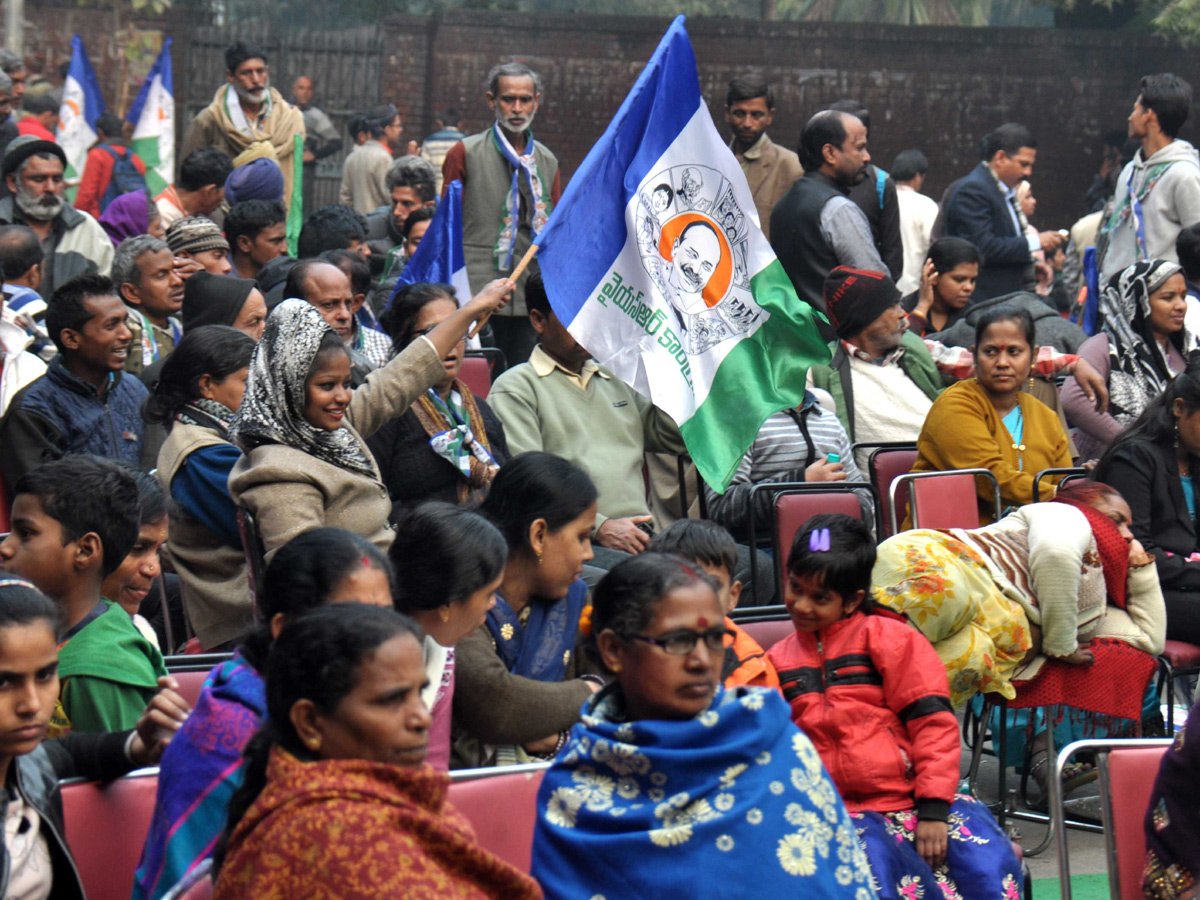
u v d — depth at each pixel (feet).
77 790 10.53
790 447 20.85
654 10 74.23
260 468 14.20
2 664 9.47
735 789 9.98
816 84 61.77
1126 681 17.42
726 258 18.81
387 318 21.40
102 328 18.66
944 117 61.93
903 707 13.60
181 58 63.00
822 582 13.75
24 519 12.04
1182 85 29.19
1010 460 21.04
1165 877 11.61
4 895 9.39
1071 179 62.34
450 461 17.66
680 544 13.92
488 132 28.48
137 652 12.32
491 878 8.32
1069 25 66.08
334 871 7.80
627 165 18.10
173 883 9.78
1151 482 19.70
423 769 8.30
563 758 10.30
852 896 9.98
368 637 8.26
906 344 23.27
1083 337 26.23
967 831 13.57
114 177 37.45
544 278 17.46
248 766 8.65
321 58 62.64
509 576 13.15
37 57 60.29
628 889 9.84
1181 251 25.85
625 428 20.01
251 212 25.82
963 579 16.17
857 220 25.55
